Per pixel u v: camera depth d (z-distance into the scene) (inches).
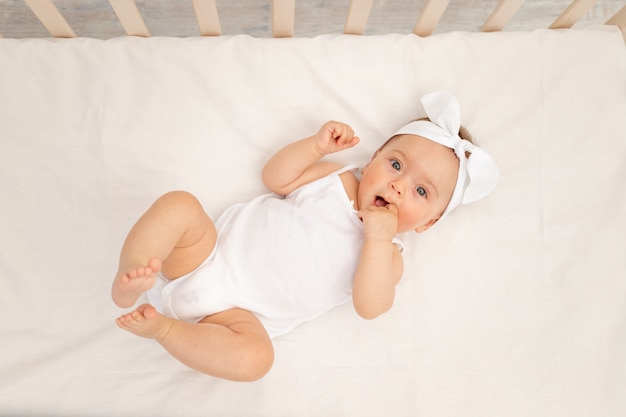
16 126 55.3
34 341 51.2
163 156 56.4
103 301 52.9
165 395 51.0
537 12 78.0
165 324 44.1
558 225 57.7
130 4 53.4
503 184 58.3
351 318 55.1
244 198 56.9
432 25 59.8
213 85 57.7
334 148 53.1
